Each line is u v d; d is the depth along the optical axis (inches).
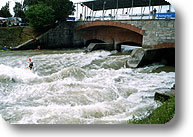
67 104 363.3
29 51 1039.6
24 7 1467.8
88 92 418.9
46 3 1238.3
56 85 452.4
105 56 911.0
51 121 301.0
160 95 376.2
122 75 608.7
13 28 1184.2
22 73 553.0
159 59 831.1
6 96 402.3
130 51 1163.3
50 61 785.6
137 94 434.6
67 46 1291.8
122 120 305.6
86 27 1223.5
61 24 1242.6
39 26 1168.8
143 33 908.0
